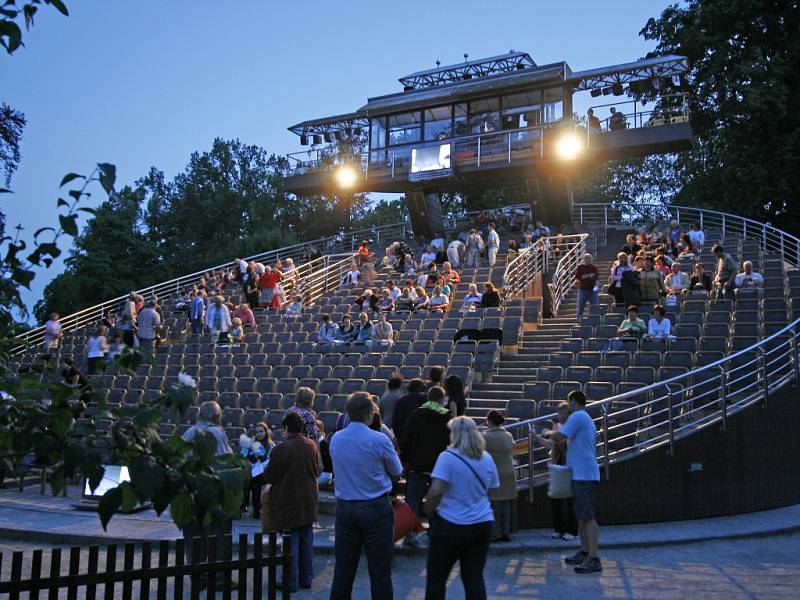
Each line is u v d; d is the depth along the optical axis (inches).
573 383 543.8
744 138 1224.8
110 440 136.1
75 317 1099.9
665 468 447.8
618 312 718.5
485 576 329.1
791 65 1218.0
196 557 209.9
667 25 1333.7
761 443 488.7
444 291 805.2
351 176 1246.3
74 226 129.4
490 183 1256.8
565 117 1120.8
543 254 878.4
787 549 387.9
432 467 331.3
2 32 142.9
